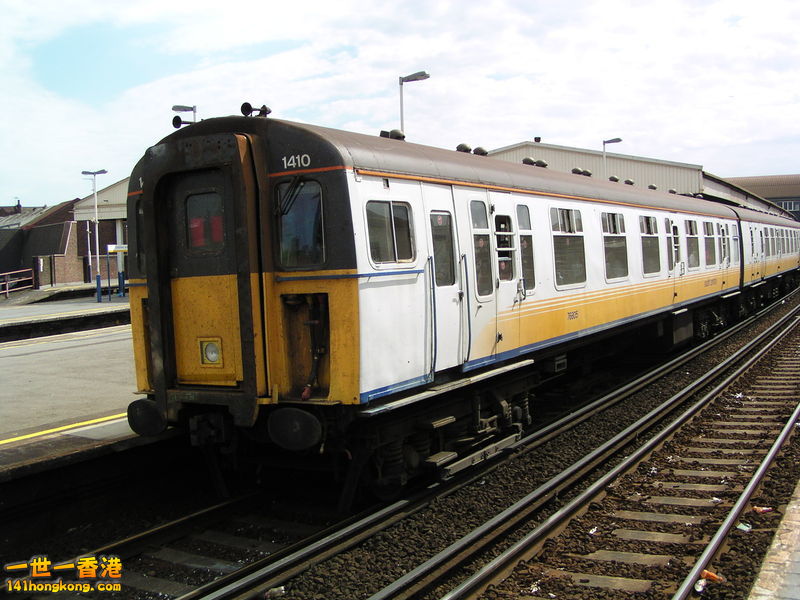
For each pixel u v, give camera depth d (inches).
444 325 255.8
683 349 620.7
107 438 263.1
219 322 227.8
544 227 337.4
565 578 187.3
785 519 218.7
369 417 226.2
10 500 228.1
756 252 831.7
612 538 216.1
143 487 271.3
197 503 265.7
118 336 601.0
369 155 227.0
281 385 221.1
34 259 1155.9
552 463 292.0
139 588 197.6
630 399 417.1
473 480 271.4
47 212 2164.1
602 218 407.2
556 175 373.4
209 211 229.0
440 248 257.3
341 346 212.1
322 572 191.2
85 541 233.1
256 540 229.6
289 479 287.3
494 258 291.0
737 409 387.2
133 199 254.2
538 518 235.1
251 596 178.5
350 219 211.2
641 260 462.0
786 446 306.2
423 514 236.7
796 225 1296.8
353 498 240.1
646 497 252.7
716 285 652.7
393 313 227.6
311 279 216.5
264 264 219.0
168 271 236.7
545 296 333.7
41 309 822.5
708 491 255.6
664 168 1493.6
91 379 403.5
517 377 324.5
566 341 357.1
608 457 301.7
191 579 202.8
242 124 227.6
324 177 214.5
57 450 246.4
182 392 230.1
